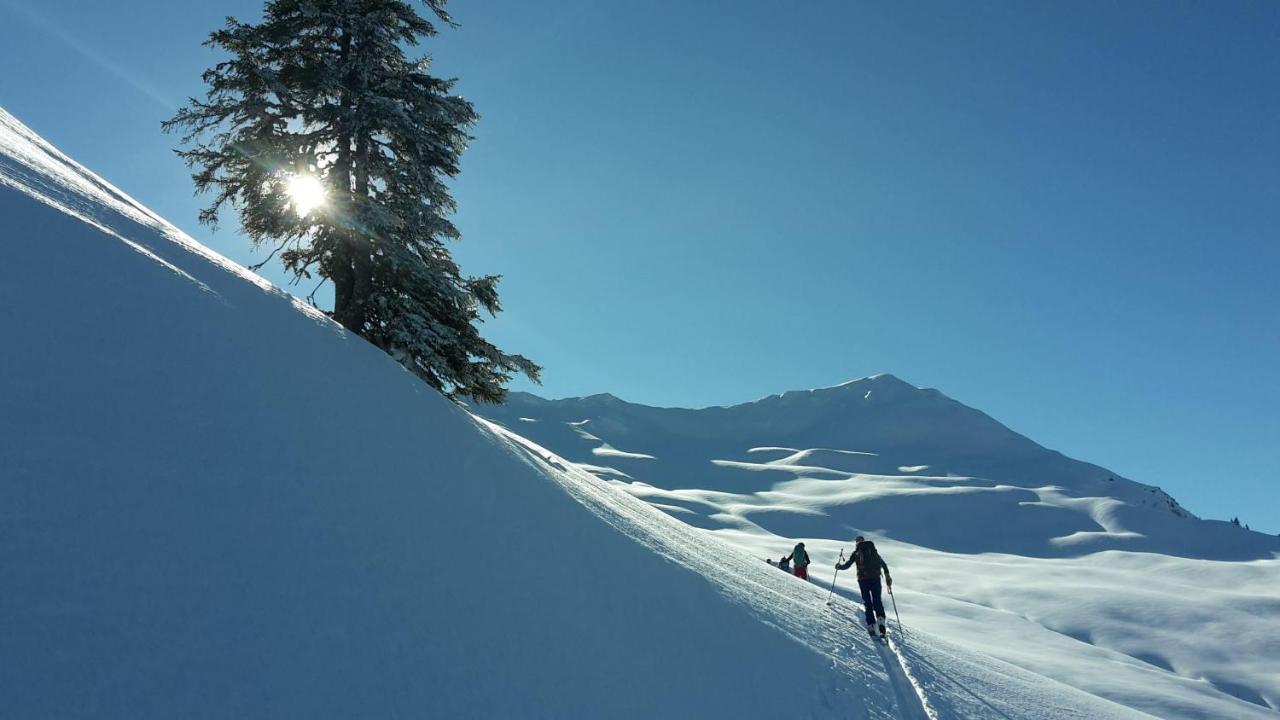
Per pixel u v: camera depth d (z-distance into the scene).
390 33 16.20
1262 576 88.50
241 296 8.42
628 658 6.01
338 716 3.64
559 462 16.84
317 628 4.12
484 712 4.31
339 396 7.42
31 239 6.09
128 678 3.19
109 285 6.29
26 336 4.96
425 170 16.11
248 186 15.23
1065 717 10.23
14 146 8.45
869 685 8.46
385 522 5.59
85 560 3.61
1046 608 63.44
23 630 3.09
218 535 4.34
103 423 4.67
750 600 9.69
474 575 5.69
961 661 12.14
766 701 6.69
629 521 10.90
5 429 4.07
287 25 15.15
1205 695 29.20
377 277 16.36
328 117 15.55
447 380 16.56
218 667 3.51
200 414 5.46
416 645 4.49
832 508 151.75
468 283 17.02
